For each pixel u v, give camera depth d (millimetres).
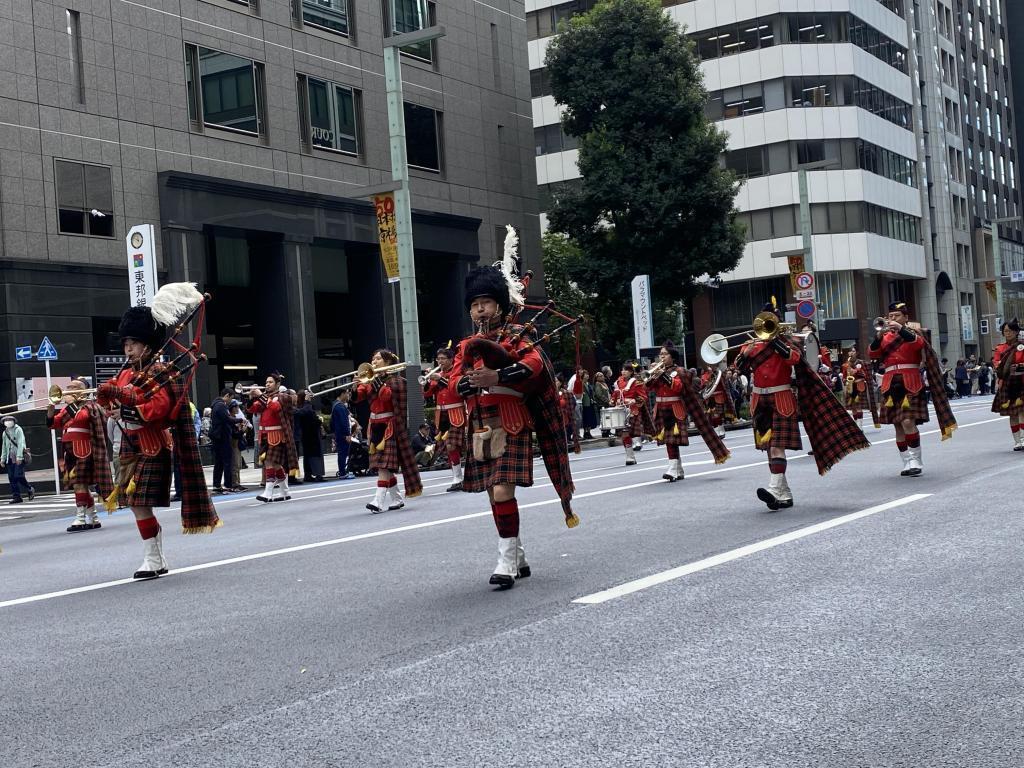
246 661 5121
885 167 56094
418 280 36938
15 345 24172
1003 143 81938
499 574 6574
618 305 39781
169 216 27219
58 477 22234
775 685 4266
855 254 52312
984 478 11172
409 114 35438
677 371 13273
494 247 38594
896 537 7633
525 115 40625
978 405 32781
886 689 4160
